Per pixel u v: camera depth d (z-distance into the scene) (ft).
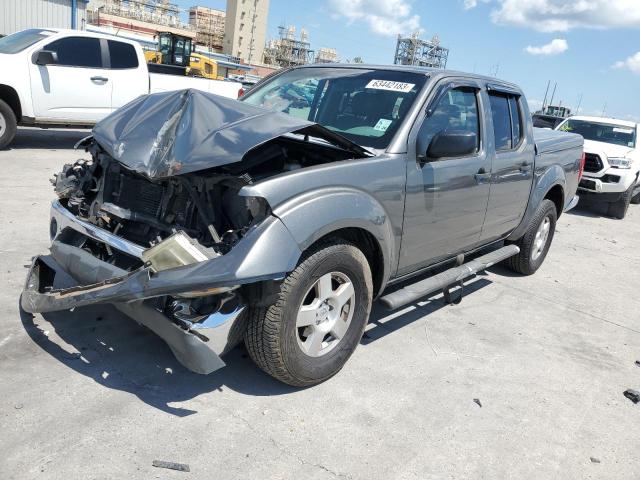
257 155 10.73
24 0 76.89
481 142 14.65
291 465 8.77
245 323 9.75
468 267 15.15
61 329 11.86
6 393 9.57
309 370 10.51
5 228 17.63
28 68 31.14
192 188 9.66
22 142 35.35
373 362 12.34
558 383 12.57
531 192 17.81
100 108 34.04
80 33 33.22
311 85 14.61
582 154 21.65
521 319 16.11
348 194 10.44
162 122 10.34
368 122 12.76
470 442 9.97
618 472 9.69
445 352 13.30
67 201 12.12
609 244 28.12
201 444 8.96
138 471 8.20
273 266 9.00
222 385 10.66
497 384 12.14
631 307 18.51
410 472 8.98
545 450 10.03
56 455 8.29
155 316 9.07
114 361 10.94
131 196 10.69
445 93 13.43
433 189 12.66
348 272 10.75
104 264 9.93
